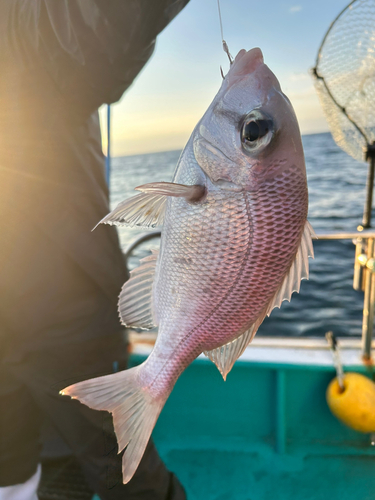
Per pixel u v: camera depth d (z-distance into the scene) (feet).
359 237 1.49
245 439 1.75
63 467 1.25
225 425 1.76
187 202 0.73
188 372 1.75
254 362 1.66
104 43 0.77
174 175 0.79
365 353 1.65
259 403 1.74
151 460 1.12
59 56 0.81
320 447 1.69
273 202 0.71
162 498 1.15
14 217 0.98
